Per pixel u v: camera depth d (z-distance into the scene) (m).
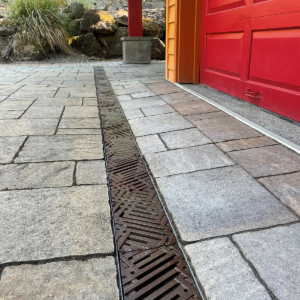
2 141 2.66
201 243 1.37
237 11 3.75
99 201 1.75
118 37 11.70
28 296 1.10
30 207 1.67
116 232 1.51
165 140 2.71
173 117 3.38
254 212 1.58
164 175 2.05
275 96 3.18
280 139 2.50
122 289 1.17
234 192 1.78
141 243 1.43
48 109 3.78
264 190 1.79
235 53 3.94
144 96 4.56
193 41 5.27
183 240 1.40
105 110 3.89
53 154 2.42
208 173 2.04
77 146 2.60
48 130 3.00
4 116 3.42
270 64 3.19
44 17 10.41
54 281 1.17
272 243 1.34
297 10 2.69
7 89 4.98
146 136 2.84
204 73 5.16
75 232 1.46
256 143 2.50
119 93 4.85
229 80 4.22
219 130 2.87
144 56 10.04
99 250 1.34
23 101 4.16
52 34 10.48
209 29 4.71
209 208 1.64
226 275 1.18
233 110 3.49
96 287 1.15
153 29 11.83
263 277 1.16
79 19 11.70
